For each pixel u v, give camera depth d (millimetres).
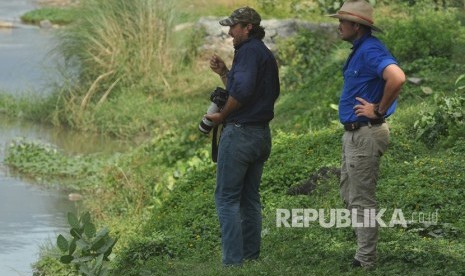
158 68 43531
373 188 17422
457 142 25531
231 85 18547
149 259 22047
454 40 36125
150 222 25359
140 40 43562
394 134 26875
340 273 17656
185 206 25266
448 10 43938
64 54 43531
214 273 18547
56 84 43781
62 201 31297
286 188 24828
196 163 29953
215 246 22266
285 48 43500
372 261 17781
